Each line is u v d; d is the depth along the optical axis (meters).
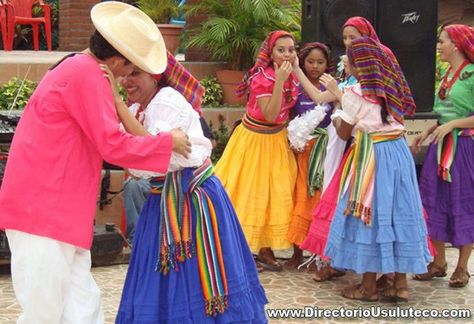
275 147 5.71
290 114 5.86
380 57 4.84
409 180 4.92
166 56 3.51
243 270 3.69
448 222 5.48
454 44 5.46
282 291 5.37
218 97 7.75
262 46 5.60
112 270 5.80
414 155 6.20
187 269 3.58
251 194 5.65
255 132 5.69
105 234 5.80
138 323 3.56
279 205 5.67
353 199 4.87
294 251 6.00
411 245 4.87
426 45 6.41
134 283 3.65
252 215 5.64
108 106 3.28
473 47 5.39
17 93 6.96
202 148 3.63
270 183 5.68
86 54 3.37
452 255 6.36
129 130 3.38
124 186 6.18
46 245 3.26
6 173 3.33
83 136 3.31
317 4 6.40
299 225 5.71
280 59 5.49
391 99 4.86
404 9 6.32
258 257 5.94
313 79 5.85
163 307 3.59
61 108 3.26
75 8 10.26
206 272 3.57
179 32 8.02
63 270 3.30
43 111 3.26
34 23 10.16
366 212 4.84
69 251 3.32
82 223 3.31
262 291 3.86
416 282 5.64
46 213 3.25
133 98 3.63
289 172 5.73
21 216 3.27
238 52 7.68
